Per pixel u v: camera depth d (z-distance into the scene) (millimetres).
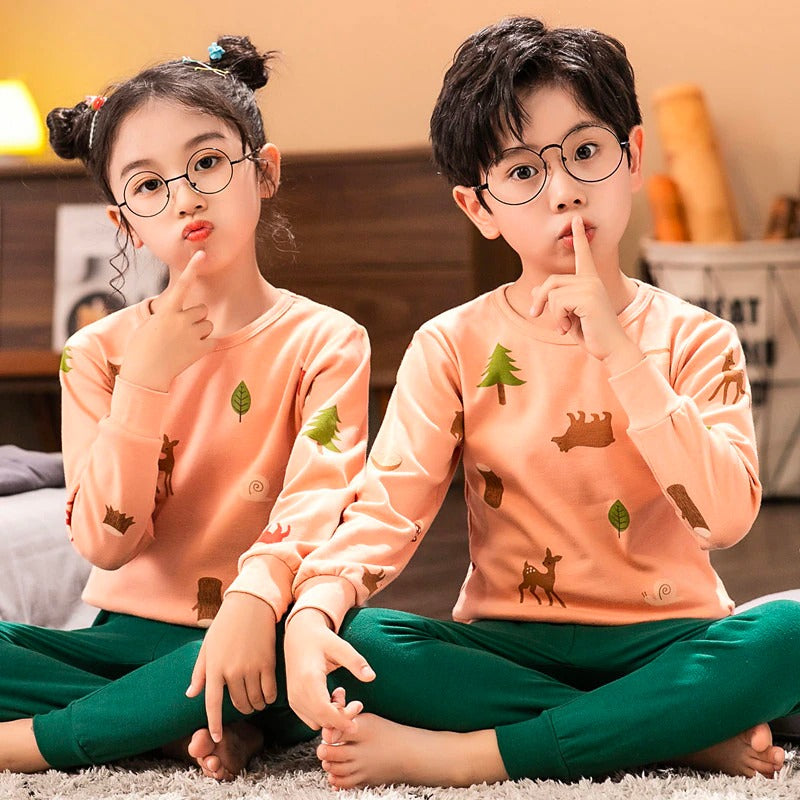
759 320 3572
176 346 1519
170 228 1560
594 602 1472
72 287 3926
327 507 1469
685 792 1242
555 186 1430
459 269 3645
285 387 1604
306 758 1489
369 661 1369
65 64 4395
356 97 4180
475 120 1452
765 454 3627
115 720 1402
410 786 1325
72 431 1634
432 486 1506
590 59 1445
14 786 1351
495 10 4066
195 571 1582
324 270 3707
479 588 1543
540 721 1331
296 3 4191
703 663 1317
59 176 3959
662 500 1480
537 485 1489
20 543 2021
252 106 1671
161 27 4316
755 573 2719
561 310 1412
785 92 3906
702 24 3926
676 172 3748
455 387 1545
